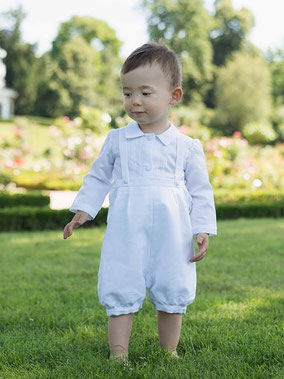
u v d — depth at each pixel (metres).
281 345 2.56
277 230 8.12
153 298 2.40
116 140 2.47
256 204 10.95
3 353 2.60
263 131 31.42
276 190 13.77
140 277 2.34
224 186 14.11
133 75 2.33
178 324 2.45
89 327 3.01
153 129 2.44
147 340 2.72
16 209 8.94
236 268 4.94
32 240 7.27
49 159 18.98
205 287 4.16
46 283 4.40
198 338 2.73
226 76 42.50
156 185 2.36
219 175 14.62
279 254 5.81
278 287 4.17
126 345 2.39
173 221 2.34
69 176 17.09
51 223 8.98
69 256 5.76
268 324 3.01
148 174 2.37
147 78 2.32
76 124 17.67
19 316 3.35
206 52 45.78
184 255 2.37
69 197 14.29
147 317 3.22
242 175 14.32
